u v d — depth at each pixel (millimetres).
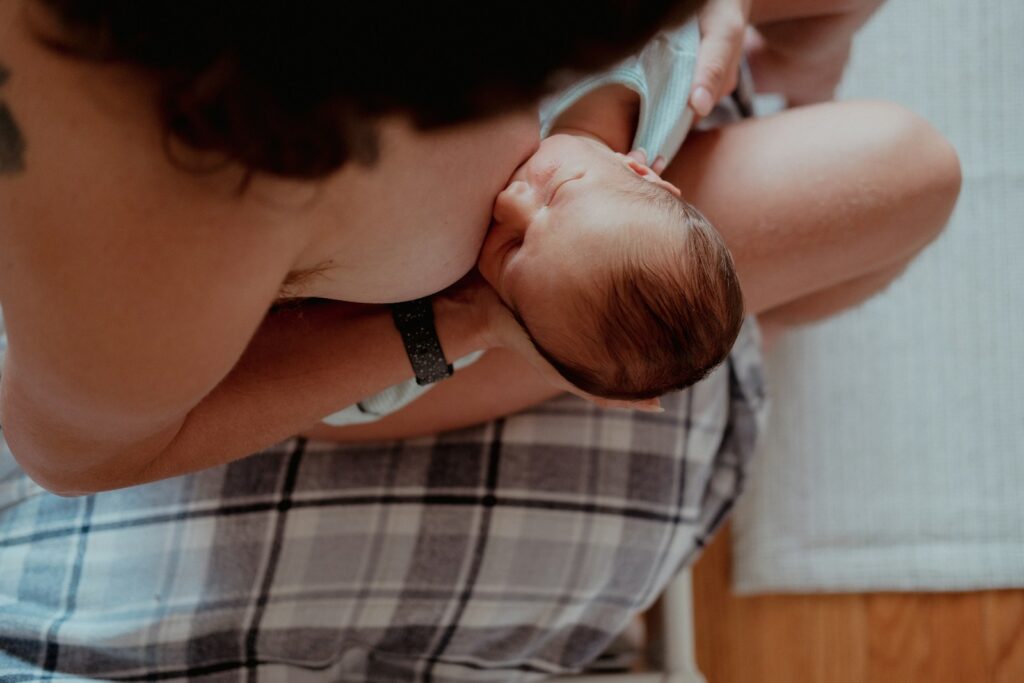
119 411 530
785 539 1352
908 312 1386
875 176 848
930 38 1420
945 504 1338
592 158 682
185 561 940
